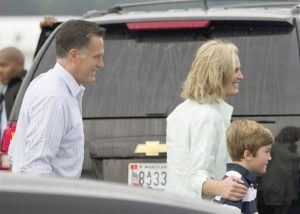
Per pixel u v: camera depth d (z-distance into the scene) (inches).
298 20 426.0
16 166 351.3
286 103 413.7
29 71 445.4
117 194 228.2
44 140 342.3
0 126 617.9
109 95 430.0
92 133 424.8
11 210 219.8
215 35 434.0
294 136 407.5
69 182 234.1
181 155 364.5
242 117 414.3
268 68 421.4
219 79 363.6
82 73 356.2
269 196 402.3
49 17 524.1
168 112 424.8
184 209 230.4
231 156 364.5
